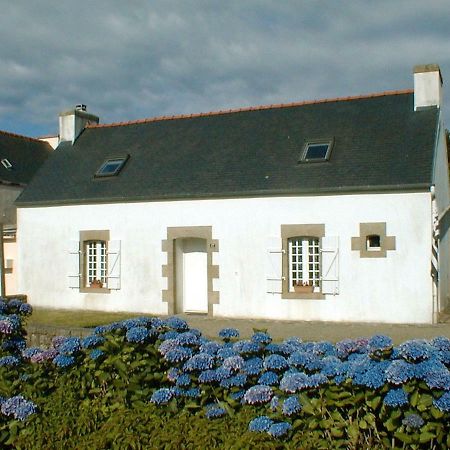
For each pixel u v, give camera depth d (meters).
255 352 5.86
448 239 19.97
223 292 17.75
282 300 17.05
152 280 18.88
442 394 4.46
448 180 20.64
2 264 22.81
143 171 20.00
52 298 20.56
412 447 4.50
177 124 21.94
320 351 5.76
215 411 5.41
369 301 16.14
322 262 16.58
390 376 4.53
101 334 6.66
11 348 7.41
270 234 17.25
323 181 16.75
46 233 20.75
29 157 29.06
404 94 19.17
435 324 15.50
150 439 5.09
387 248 16.00
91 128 23.67
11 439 5.41
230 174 18.30
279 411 5.14
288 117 20.05
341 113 19.34
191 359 5.80
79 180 20.86
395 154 16.83
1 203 25.77
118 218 19.47
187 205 18.38
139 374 6.20
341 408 4.93
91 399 6.28
